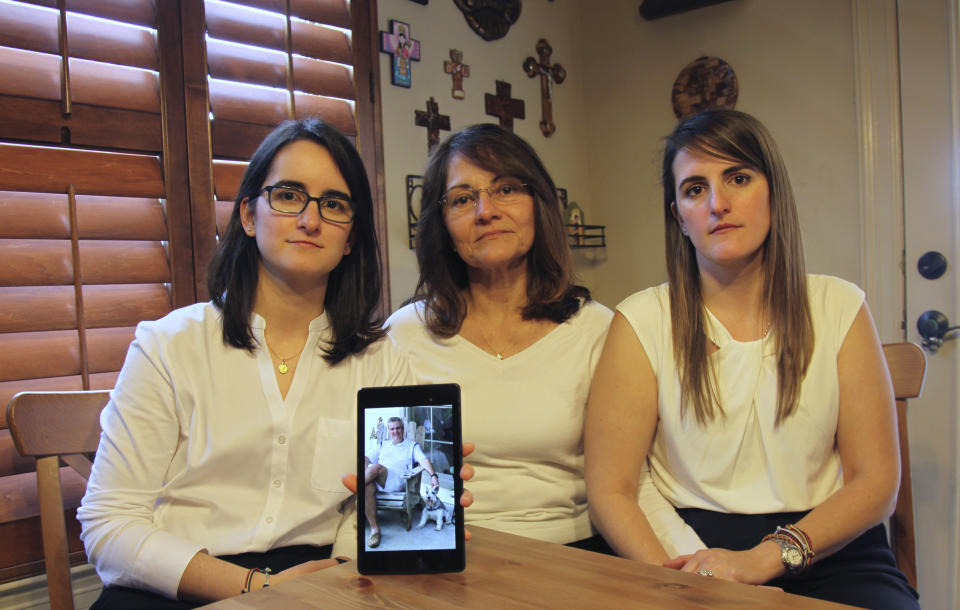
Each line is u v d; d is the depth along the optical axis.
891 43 2.11
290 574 0.93
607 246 2.86
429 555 0.71
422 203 1.41
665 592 0.63
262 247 1.13
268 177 1.14
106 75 1.51
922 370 1.33
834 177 2.27
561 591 0.64
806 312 1.15
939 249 2.05
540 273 1.40
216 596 0.94
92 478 1.08
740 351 1.16
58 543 1.13
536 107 2.69
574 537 1.29
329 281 1.26
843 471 1.16
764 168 1.13
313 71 1.84
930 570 2.05
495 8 2.51
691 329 1.19
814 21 2.29
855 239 2.23
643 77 2.71
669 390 1.20
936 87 2.04
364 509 0.73
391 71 2.13
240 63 1.70
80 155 1.45
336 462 1.16
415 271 2.21
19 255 1.36
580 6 2.89
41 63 1.42
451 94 2.35
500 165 1.30
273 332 1.20
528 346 1.34
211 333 1.16
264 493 1.14
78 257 1.41
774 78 2.38
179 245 1.58
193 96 1.62
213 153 1.64
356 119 1.96
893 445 1.12
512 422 1.27
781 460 1.14
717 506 1.17
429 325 1.38
